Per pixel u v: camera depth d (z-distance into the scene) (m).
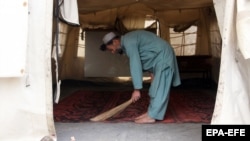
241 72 2.47
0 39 2.48
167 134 3.14
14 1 2.49
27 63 2.57
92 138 3.00
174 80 4.02
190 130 3.30
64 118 3.91
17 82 2.59
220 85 2.45
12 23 2.49
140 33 3.88
